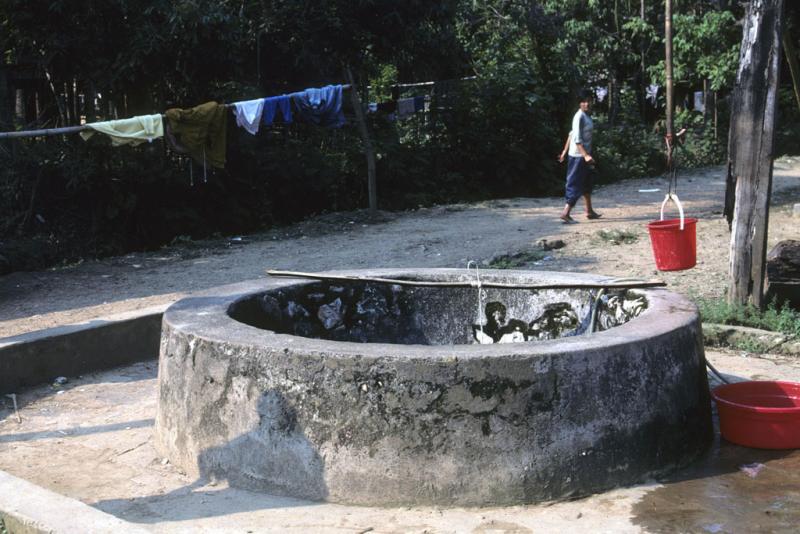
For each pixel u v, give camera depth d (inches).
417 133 726.5
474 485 154.3
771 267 285.6
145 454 189.3
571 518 150.0
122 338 269.0
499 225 507.2
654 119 1016.9
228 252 472.1
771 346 259.4
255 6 572.1
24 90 562.9
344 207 642.8
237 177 588.7
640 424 165.0
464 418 154.3
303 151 615.5
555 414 156.9
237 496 162.6
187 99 572.4
